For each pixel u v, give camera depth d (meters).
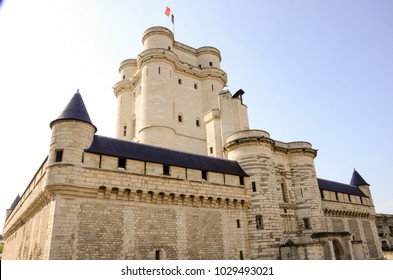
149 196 23.41
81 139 21.81
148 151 25.58
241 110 41.09
